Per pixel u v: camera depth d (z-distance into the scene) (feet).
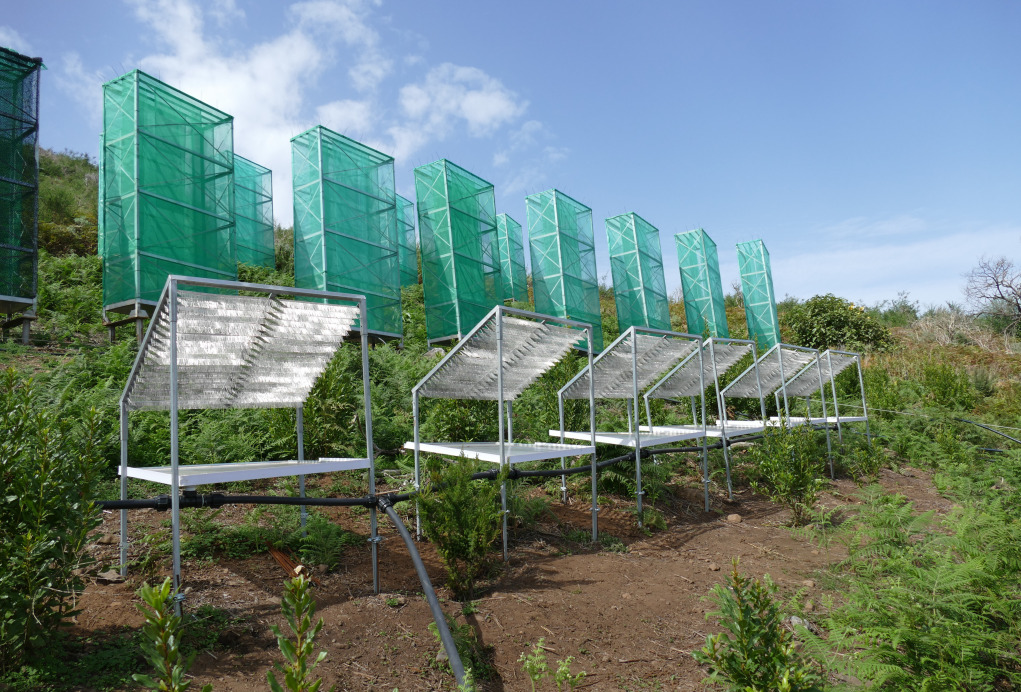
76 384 22.80
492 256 60.13
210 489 18.20
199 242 38.78
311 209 47.78
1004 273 82.02
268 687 9.12
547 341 18.24
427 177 57.16
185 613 10.68
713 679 9.50
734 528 21.35
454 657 8.68
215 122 41.14
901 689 9.88
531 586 14.11
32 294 31.55
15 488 9.12
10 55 32.48
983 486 25.70
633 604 13.58
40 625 8.90
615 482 22.71
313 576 13.24
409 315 57.06
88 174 79.41
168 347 12.19
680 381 26.37
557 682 9.70
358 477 20.54
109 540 13.97
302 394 15.57
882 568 15.19
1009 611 11.71
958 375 52.60
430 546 15.96
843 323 72.79
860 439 35.58
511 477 17.26
